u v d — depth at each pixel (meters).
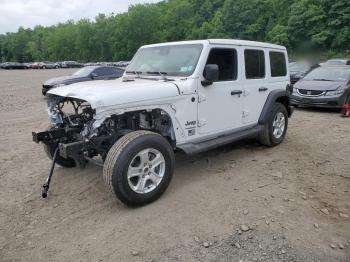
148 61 5.46
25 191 4.75
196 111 4.84
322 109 11.41
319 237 3.53
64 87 4.61
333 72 11.60
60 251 3.39
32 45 119.88
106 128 4.35
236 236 3.56
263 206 4.16
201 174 5.19
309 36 55.47
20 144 7.21
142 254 3.31
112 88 4.17
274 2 72.56
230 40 5.37
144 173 4.13
